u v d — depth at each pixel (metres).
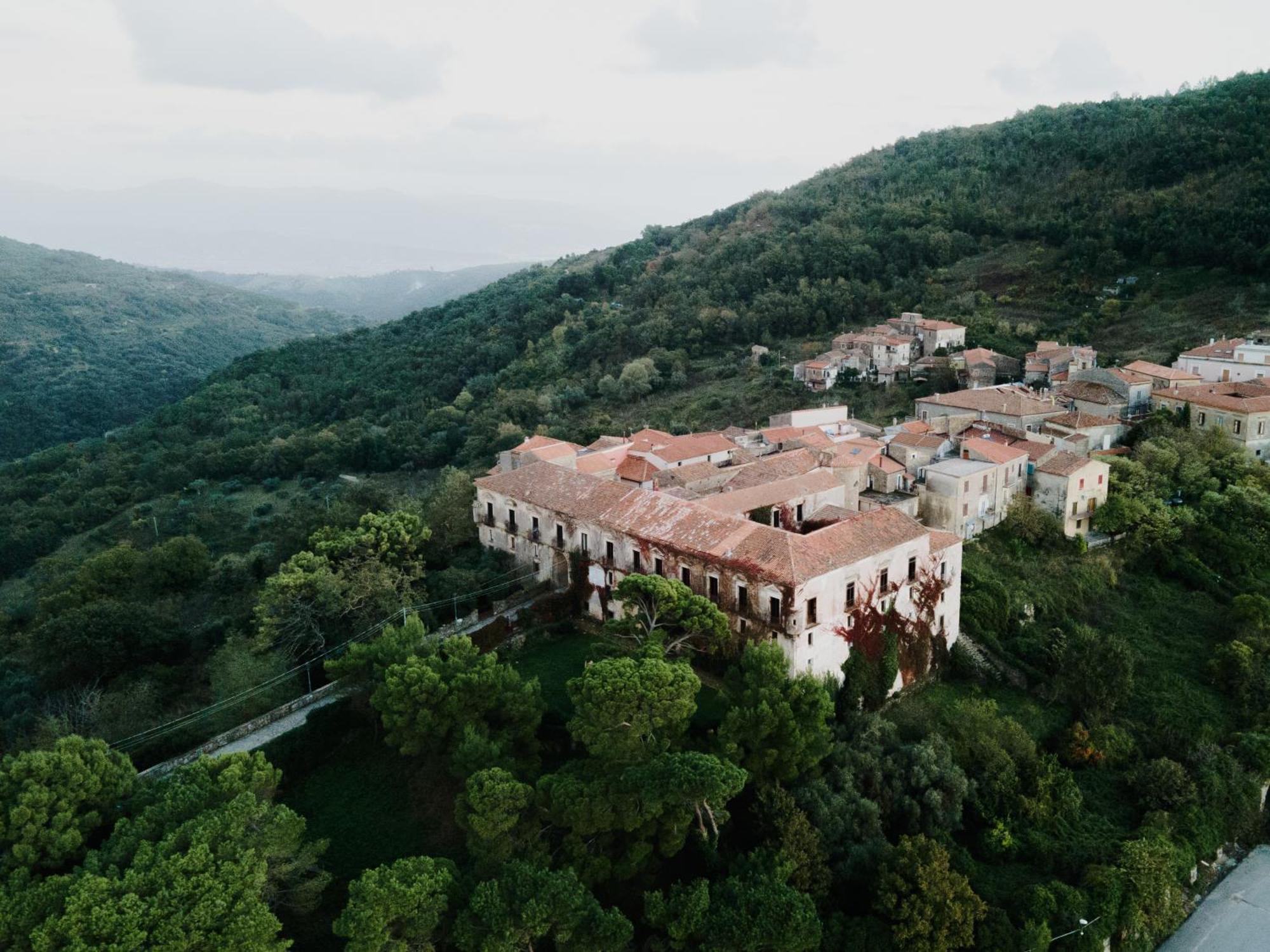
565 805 36.09
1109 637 56.28
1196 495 74.69
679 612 46.69
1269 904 44.81
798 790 40.97
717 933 33.62
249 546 99.44
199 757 41.56
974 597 60.34
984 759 47.50
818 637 48.12
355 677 49.16
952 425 84.19
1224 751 51.09
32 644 62.81
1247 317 119.06
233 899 30.78
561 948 32.34
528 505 66.19
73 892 29.55
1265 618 60.91
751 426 116.75
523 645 57.41
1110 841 44.97
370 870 33.03
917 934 36.41
